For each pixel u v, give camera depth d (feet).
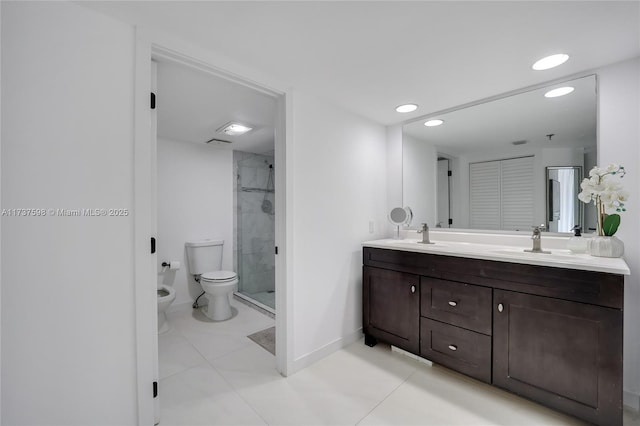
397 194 9.00
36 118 3.59
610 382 4.30
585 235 5.79
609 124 5.46
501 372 5.40
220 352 7.42
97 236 4.00
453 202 7.75
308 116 6.81
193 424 4.83
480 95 6.84
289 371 6.32
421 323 6.59
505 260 5.33
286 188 6.28
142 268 4.35
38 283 3.61
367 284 7.72
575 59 5.23
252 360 7.00
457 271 6.01
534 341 5.01
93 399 3.96
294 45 4.82
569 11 3.92
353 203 8.07
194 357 7.14
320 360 7.00
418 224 8.49
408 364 6.79
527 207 6.53
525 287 5.12
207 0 3.74
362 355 7.26
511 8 3.86
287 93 6.23
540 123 6.29
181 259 10.84
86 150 3.92
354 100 7.16
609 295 4.31
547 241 6.21
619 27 4.27
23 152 3.52
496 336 5.46
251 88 5.91
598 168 5.21
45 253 3.65
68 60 3.79
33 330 3.58
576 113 5.82
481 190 7.23
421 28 4.33
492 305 5.52
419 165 8.43
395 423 4.86
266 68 5.57
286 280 6.29
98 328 4.01
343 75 5.86
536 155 6.36
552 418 4.96
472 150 7.34
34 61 3.58
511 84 6.26
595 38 4.57
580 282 4.56
